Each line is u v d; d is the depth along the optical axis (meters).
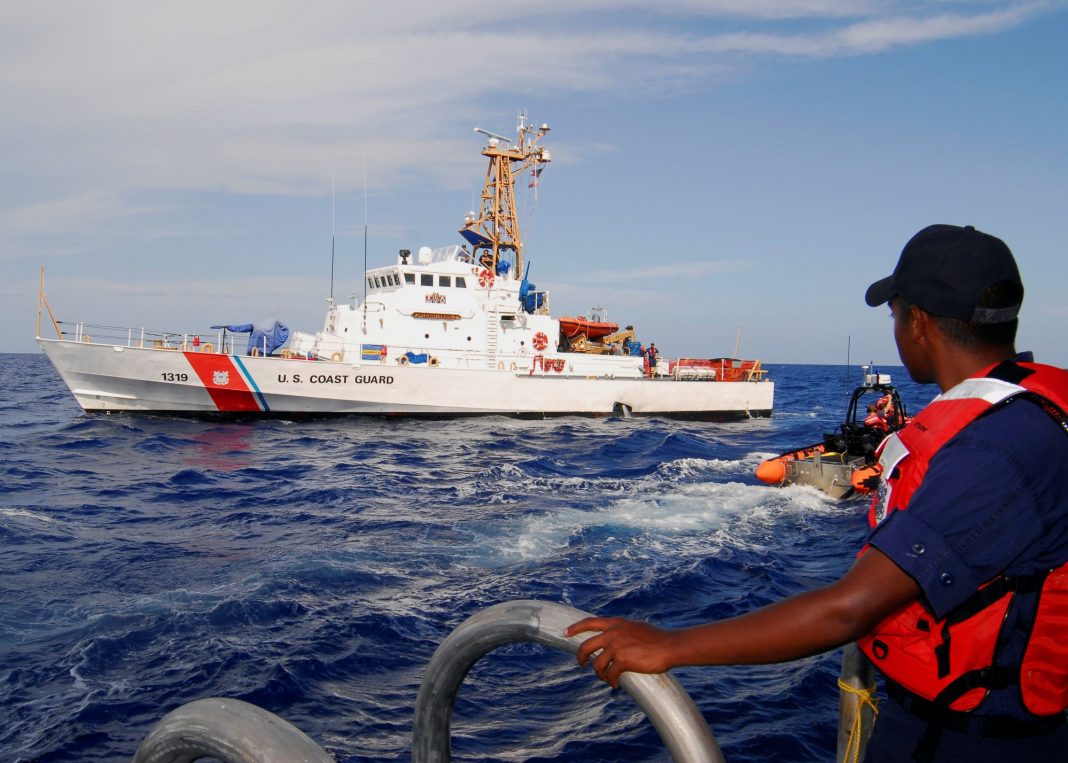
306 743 1.44
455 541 12.10
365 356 28.73
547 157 34.00
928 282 1.73
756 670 7.39
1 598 9.04
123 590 9.41
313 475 18.69
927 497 1.50
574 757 5.77
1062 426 1.54
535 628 1.59
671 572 10.37
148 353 26.23
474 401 29.81
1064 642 1.60
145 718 6.30
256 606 8.75
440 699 1.73
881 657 1.76
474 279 30.41
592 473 19.92
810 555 11.88
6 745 5.89
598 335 35.22
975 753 1.64
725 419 35.78
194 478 18.09
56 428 25.47
